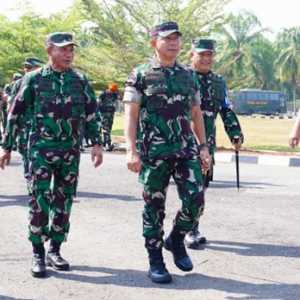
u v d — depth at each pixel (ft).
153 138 16.11
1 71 104.53
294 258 19.24
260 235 22.25
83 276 17.04
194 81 16.61
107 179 36.78
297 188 33.88
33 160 16.93
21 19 104.32
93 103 17.43
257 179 37.88
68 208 17.54
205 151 17.28
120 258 18.88
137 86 16.19
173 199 29.37
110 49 72.84
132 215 25.59
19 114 17.21
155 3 71.61
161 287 16.17
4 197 29.71
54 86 16.83
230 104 20.63
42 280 16.70
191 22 70.69
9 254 19.33
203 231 22.72
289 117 204.74
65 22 100.53
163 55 16.07
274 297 15.49
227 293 15.78
